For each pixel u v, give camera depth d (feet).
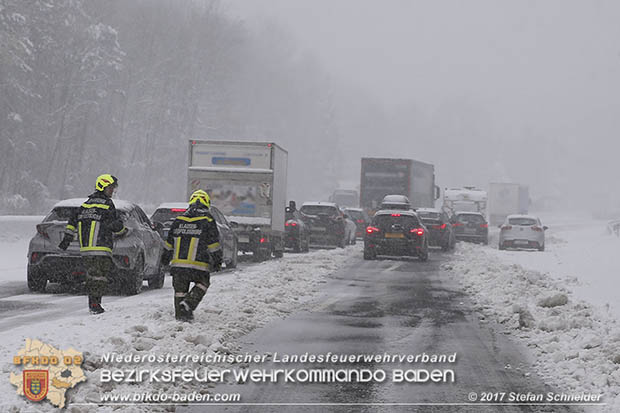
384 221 164.96
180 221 65.26
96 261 69.77
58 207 90.12
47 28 358.02
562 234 333.83
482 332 70.03
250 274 115.55
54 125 380.17
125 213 89.86
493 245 261.85
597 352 57.82
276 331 67.21
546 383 50.01
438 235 209.26
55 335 54.80
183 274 64.54
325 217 209.05
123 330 57.77
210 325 63.93
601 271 138.72
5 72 327.47
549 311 80.64
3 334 55.83
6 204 311.68
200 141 154.10
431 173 317.01
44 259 86.99
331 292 100.12
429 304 89.51
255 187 153.07
